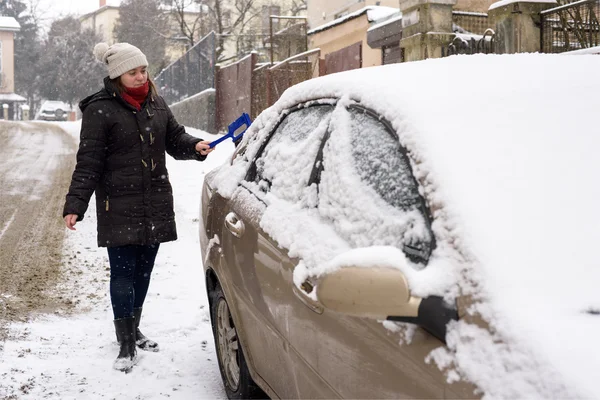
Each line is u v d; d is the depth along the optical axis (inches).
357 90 123.6
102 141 194.2
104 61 198.2
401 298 84.7
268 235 134.3
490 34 462.9
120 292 194.7
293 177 136.2
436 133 102.8
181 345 211.9
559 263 87.9
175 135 210.5
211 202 179.3
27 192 540.7
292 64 829.8
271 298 131.2
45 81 2861.7
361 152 115.6
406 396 88.8
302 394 121.6
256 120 177.0
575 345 77.0
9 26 3006.9
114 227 194.5
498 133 104.0
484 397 77.7
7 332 222.2
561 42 419.5
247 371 156.3
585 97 113.6
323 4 1095.6
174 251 338.6
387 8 798.5
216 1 1358.3
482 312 83.4
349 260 89.0
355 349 100.1
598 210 94.3
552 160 100.7
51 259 330.6
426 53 502.3
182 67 1300.4
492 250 88.1
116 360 191.6
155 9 1871.3
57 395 174.1
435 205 94.3
